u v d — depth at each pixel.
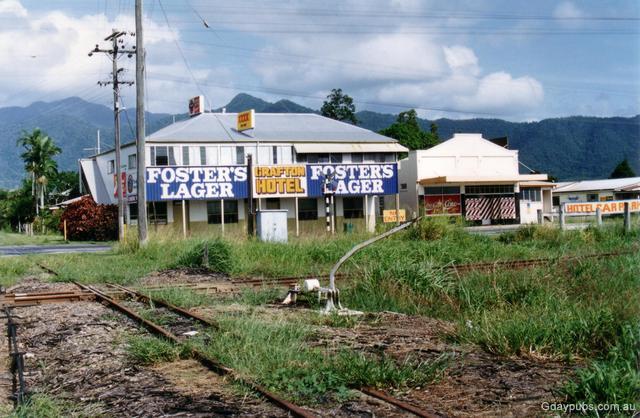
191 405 6.08
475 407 5.89
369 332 9.45
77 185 104.06
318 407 5.93
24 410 6.00
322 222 48.12
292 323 9.61
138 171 27.08
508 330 8.30
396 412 5.75
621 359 6.82
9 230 89.88
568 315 8.98
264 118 53.22
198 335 9.14
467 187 54.97
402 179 55.75
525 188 58.06
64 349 8.90
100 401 6.46
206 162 46.41
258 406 6.00
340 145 49.88
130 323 10.58
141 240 26.83
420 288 13.00
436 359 7.36
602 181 74.75
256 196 44.56
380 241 23.81
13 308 12.96
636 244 21.91
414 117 92.12
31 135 86.44
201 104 51.72
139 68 27.33
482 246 23.03
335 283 14.96
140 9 27.84
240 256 20.44
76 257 25.41
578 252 20.23
